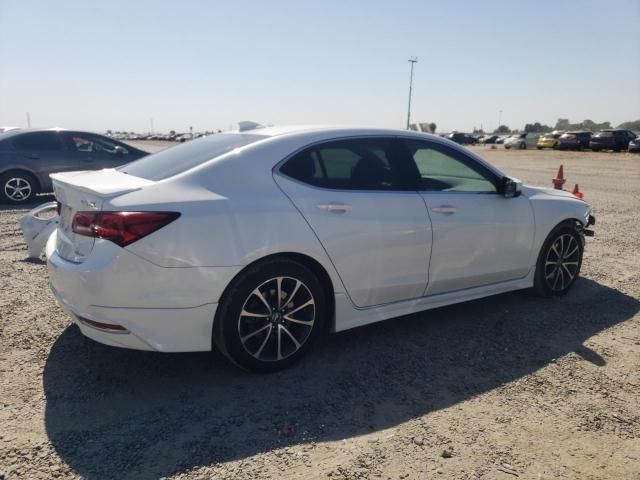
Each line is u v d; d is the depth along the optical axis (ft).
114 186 9.94
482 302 15.56
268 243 10.25
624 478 7.88
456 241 13.03
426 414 9.53
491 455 8.36
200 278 9.73
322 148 11.62
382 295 12.16
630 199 38.83
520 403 9.95
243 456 8.25
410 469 7.98
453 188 13.47
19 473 7.73
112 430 8.87
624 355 12.07
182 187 10.08
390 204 11.92
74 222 10.08
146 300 9.50
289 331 11.09
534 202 14.92
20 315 13.76
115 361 11.38
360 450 8.45
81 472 7.80
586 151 124.47
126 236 9.25
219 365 11.32
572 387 10.57
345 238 11.21
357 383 10.62
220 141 12.18
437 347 12.37
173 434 8.79
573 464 8.18
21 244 21.54
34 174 32.17
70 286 9.75
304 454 8.32
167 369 11.09
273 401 9.89
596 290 16.79
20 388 10.14
